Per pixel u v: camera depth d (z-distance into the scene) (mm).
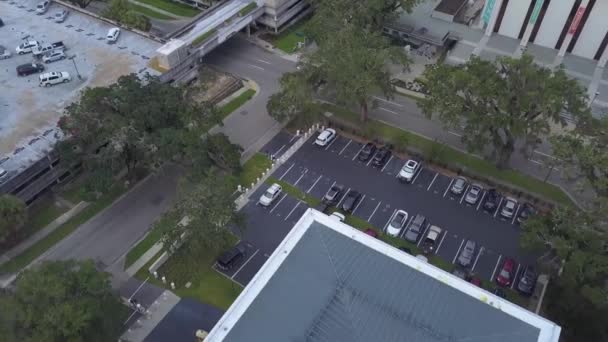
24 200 72312
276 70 100125
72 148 71188
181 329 59875
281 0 105062
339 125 87250
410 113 90938
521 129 69812
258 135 86062
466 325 47562
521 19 100438
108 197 75375
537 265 66938
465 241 70250
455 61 99438
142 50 95312
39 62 92688
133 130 69375
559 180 78438
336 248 54594
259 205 74500
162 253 67938
